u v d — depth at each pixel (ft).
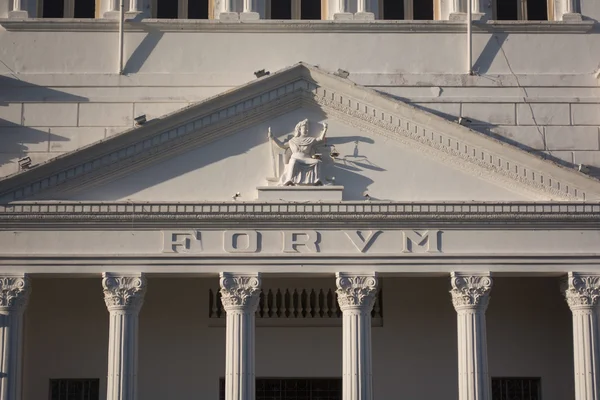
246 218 184.75
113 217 183.93
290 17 215.92
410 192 187.93
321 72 188.03
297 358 205.87
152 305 205.16
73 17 215.10
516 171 188.75
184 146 187.93
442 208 185.88
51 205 183.73
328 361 206.08
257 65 209.15
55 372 201.26
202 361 204.33
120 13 207.21
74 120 203.82
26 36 209.15
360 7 213.25
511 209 186.29
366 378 181.57
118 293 182.29
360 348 182.29
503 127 205.57
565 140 205.36
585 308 185.47
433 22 211.00
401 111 188.24
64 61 208.23
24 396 199.93
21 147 202.18
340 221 185.06
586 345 184.24
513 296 206.18
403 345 205.16
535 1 217.97
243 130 189.06
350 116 189.26
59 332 202.39
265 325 206.39
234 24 209.56
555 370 204.33
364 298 183.42
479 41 212.02
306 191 185.88
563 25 212.43
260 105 188.03
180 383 203.51
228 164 187.93
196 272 183.62
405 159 188.96
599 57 212.43
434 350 205.05
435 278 207.00
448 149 188.75
